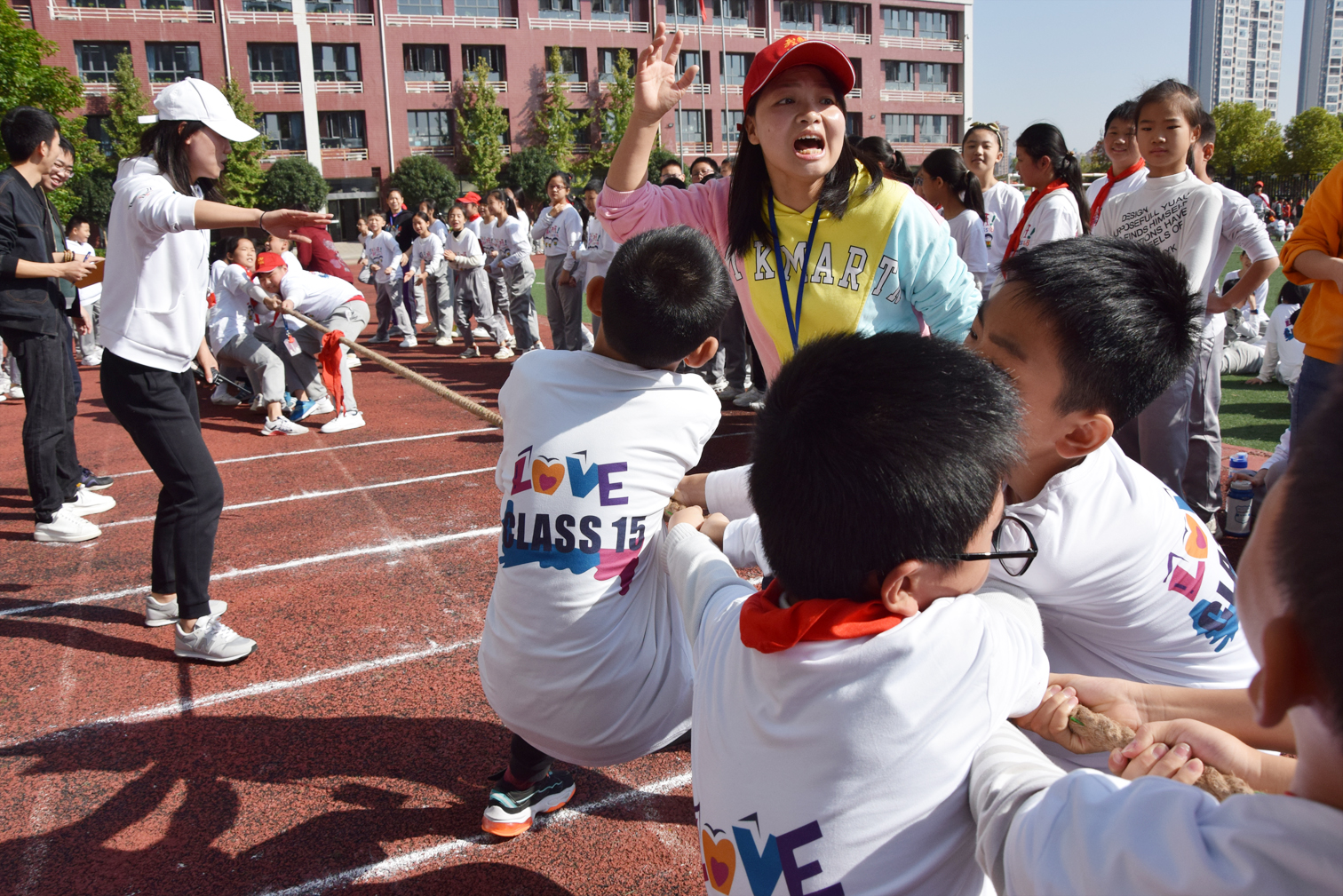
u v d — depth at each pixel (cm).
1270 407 702
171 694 323
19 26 2531
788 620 108
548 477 199
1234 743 120
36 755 287
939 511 101
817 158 227
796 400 108
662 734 214
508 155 4619
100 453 688
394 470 613
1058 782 94
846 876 106
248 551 462
